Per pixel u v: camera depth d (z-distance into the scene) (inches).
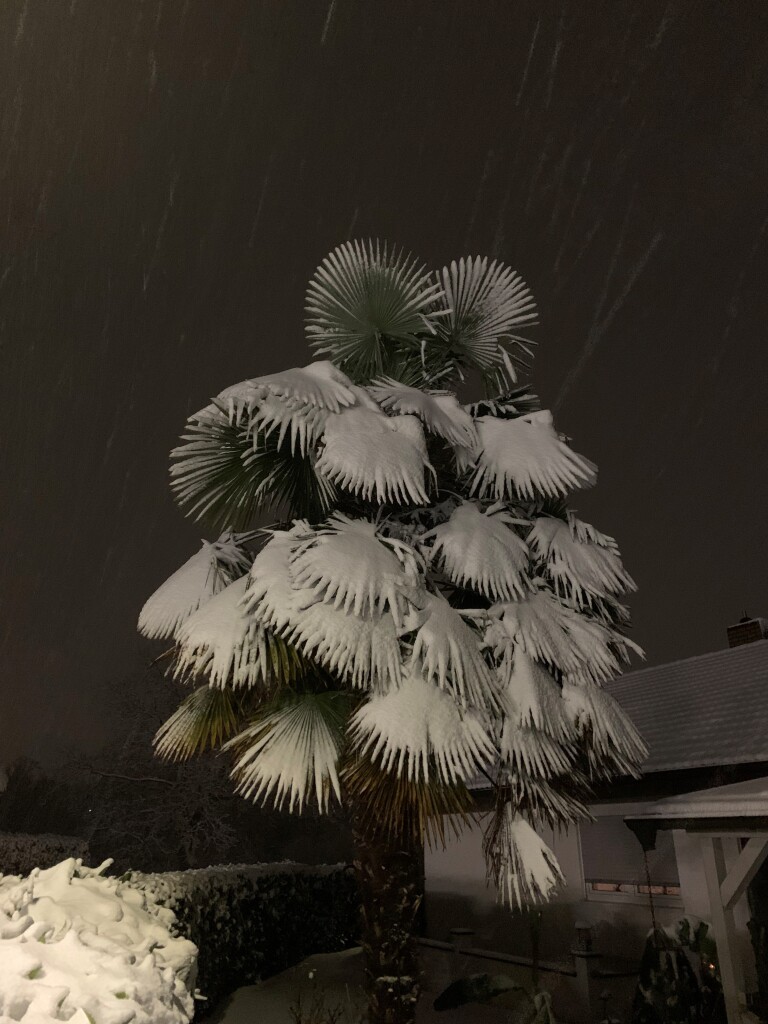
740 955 250.8
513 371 232.1
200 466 209.0
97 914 104.0
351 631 161.9
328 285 228.1
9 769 827.4
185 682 177.5
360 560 169.2
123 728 760.3
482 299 236.5
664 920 291.9
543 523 207.8
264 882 382.9
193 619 174.2
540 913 314.2
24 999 68.6
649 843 259.4
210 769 714.2
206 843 705.6
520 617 183.6
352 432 188.5
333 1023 262.8
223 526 226.5
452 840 389.4
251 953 354.0
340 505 208.7
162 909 127.3
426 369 241.4
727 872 235.1
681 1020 236.4
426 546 195.9
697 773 295.9
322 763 162.6
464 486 218.8
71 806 796.6
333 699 178.2
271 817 810.2
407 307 227.9
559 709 178.1
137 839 706.8
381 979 167.2
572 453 207.3
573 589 199.8
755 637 531.8
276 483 211.8
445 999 300.8
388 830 175.2
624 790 322.0
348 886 474.3
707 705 376.8
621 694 488.4
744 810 219.6
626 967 299.4
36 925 81.7
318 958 420.2
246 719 195.6
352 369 240.2
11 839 408.5
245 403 186.4
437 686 165.0
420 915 402.0
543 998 263.7
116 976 79.1
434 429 201.5
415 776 151.1
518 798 170.2
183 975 102.5
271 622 161.6
